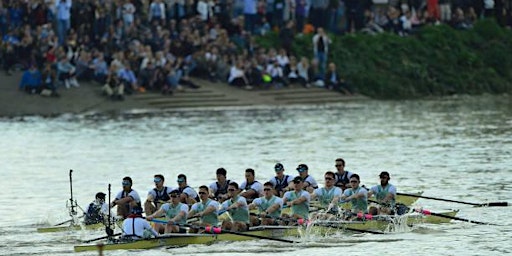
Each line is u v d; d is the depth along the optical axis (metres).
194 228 130.50
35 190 163.50
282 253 123.62
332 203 139.00
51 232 137.25
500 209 147.38
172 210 130.88
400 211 139.88
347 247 126.50
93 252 124.69
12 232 136.75
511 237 130.25
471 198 154.38
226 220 134.38
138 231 127.31
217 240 130.12
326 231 135.50
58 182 169.25
